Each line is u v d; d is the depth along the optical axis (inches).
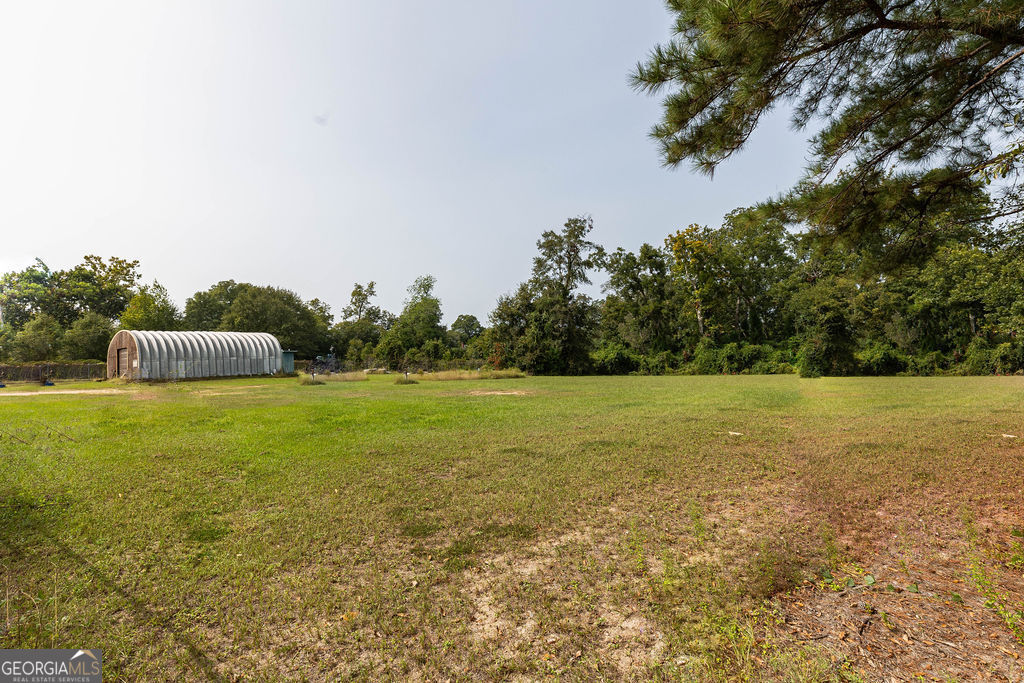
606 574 129.0
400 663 92.7
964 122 230.7
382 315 2974.9
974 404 480.4
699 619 106.3
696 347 1489.9
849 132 212.1
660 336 1705.2
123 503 190.9
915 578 126.1
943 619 105.6
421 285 2423.7
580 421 406.9
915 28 178.2
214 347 1333.7
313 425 390.9
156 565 136.0
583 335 1456.7
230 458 269.9
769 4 155.4
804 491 205.0
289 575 130.5
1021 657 90.9
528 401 581.3
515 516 177.2
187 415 451.8
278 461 263.7
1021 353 1032.8
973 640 97.2
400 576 129.8
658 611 109.5
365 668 91.4
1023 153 186.2
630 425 381.7
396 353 1771.7
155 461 262.5
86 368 1355.8
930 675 85.5
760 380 1038.4
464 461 263.4
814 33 177.0
